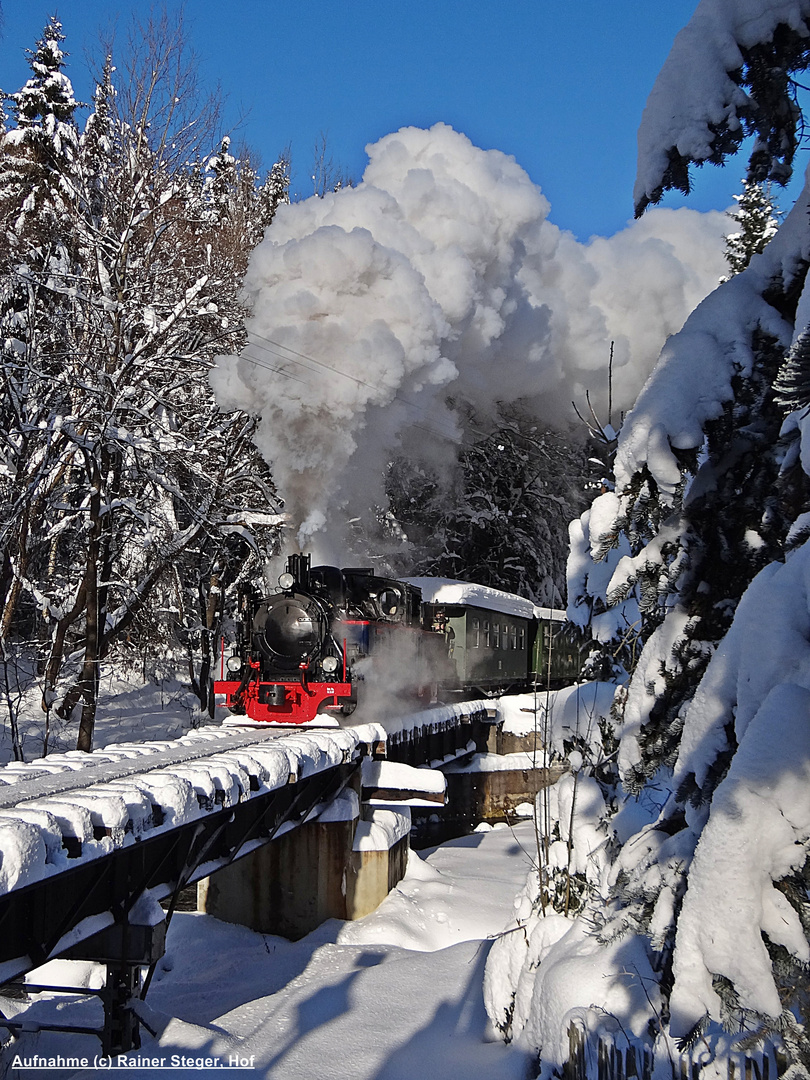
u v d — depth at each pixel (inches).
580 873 307.6
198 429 824.3
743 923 147.0
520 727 885.8
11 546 739.4
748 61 199.6
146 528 732.7
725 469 216.1
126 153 796.0
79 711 858.1
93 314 742.5
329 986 379.2
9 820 217.6
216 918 486.9
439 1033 323.3
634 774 219.1
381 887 489.4
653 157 203.9
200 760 343.6
